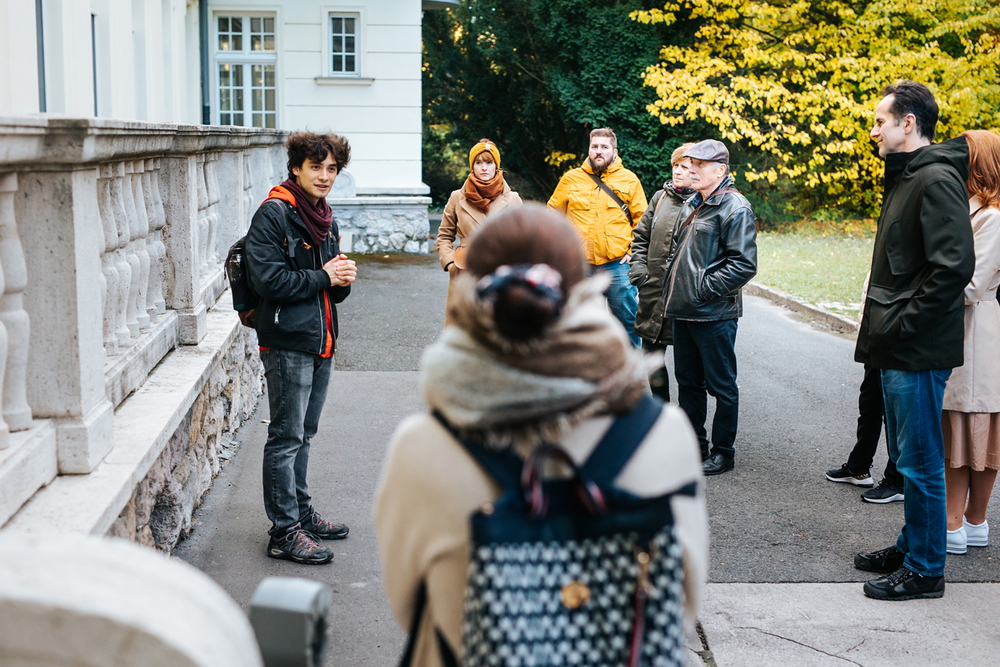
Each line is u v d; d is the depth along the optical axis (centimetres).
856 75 1705
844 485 491
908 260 345
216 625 111
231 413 535
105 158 284
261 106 1567
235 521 418
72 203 257
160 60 1133
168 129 368
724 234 487
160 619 105
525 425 123
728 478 500
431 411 132
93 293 276
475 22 2316
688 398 526
